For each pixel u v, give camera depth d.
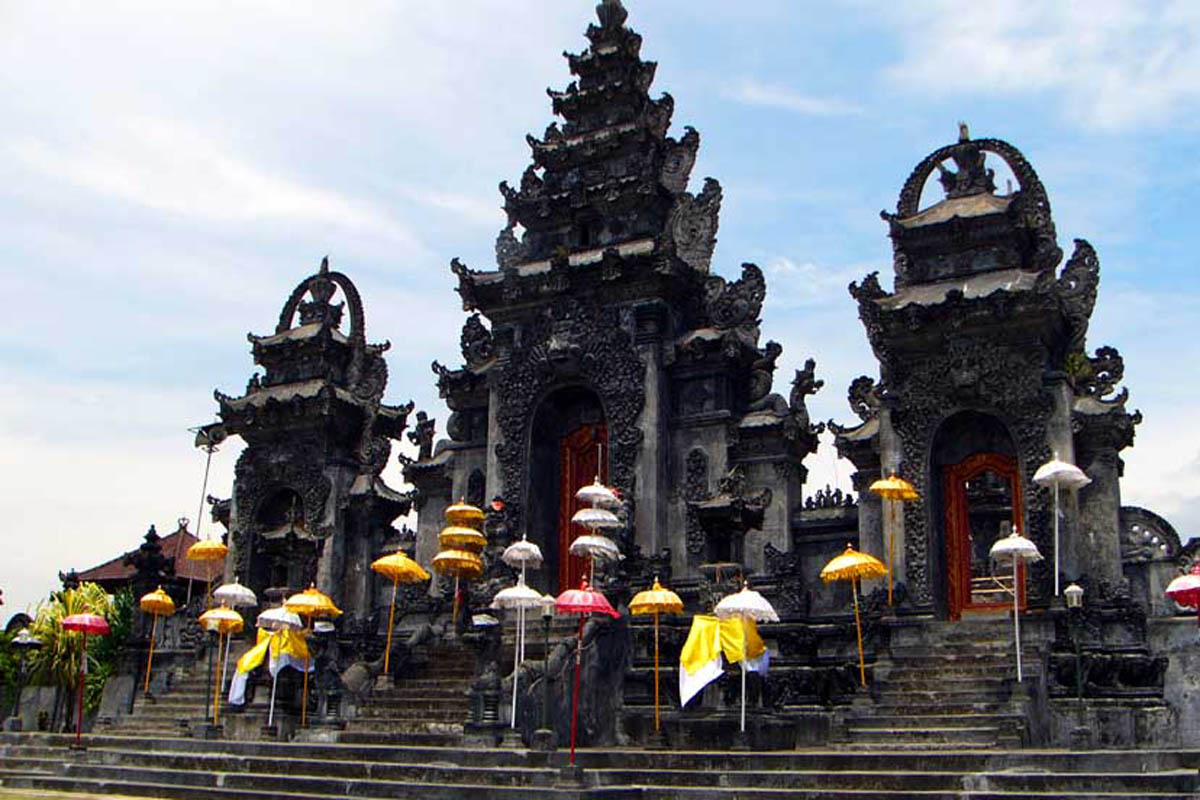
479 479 39.56
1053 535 30.83
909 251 34.50
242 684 33.97
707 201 38.78
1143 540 31.27
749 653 26.62
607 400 36.66
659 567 33.06
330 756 27.25
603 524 31.62
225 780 26.48
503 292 38.91
